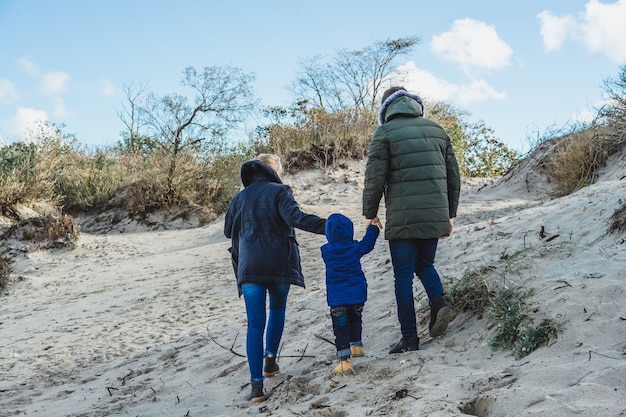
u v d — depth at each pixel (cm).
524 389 309
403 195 438
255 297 438
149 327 762
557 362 336
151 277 1105
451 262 600
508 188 1501
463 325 446
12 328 853
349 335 422
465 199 1478
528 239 582
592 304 383
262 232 444
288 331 590
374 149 442
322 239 1197
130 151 2327
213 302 854
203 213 1855
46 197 1788
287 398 403
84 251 1448
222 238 1455
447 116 2456
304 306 670
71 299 1012
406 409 326
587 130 1208
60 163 2033
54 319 878
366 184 442
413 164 437
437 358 402
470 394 327
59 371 627
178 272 1118
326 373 432
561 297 402
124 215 1912
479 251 598
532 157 1536
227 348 582
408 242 440
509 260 493
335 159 1931
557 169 1254
